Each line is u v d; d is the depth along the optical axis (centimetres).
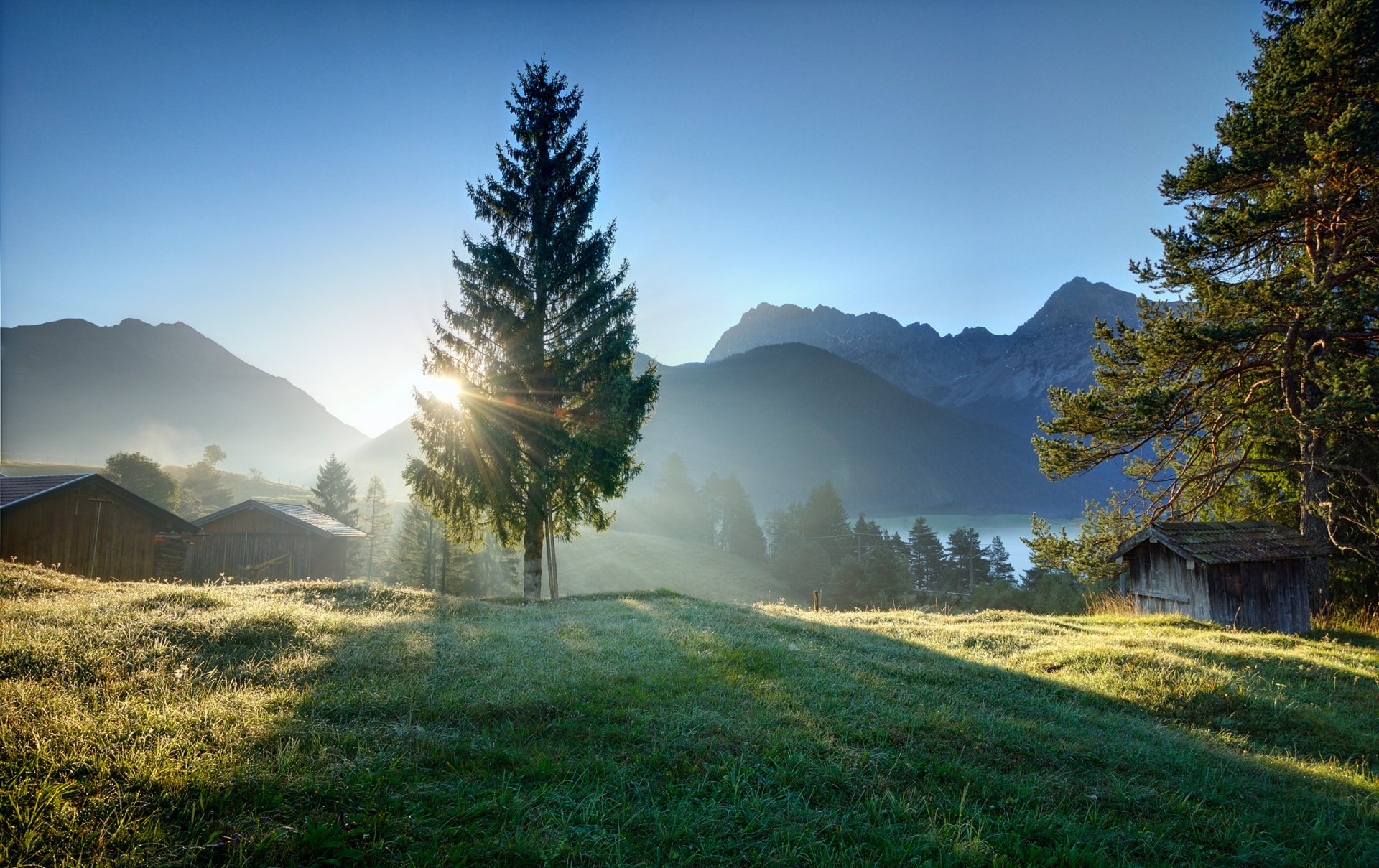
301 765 429
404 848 358
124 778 390
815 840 421
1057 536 2409
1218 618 1758
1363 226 1811
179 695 547
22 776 376
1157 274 2172
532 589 2206
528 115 2425
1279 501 2370
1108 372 2372
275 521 3984
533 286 2284
